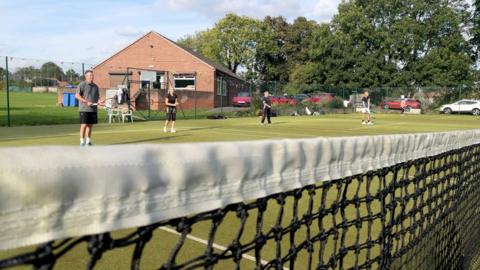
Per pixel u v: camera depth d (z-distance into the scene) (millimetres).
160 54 47562
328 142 2189
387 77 57375
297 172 1942
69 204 1019
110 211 1108
